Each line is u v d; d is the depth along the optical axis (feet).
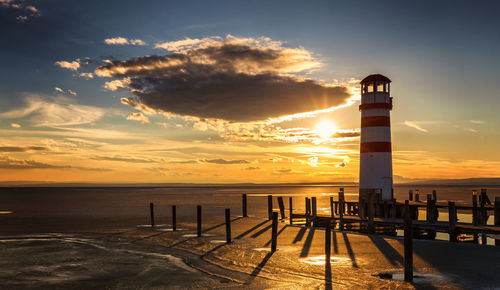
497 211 89.04
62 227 119.96
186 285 55.21
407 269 54.44
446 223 91.71
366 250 75.00
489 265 62.23
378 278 56.03
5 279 59.88
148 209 200.23
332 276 57.47
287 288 52.42
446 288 50.93
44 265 68.28
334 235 93.20
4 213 181.06
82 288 55.26
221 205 248.73
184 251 77.97
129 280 58.49
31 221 139.85
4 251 80.79
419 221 96.37
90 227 118.93
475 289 50.39
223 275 59.62
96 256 75.05
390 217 111.96
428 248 75.72
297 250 75.97
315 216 113.70
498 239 87.92
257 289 52.44
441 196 396.16
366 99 122.52
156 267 65.57
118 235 100.78
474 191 119.44
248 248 78.64
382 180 120.26
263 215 157.69
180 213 164.76
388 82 122.83
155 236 97.45
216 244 83.76
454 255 69.41
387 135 121.80
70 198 411.34
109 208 213.05
